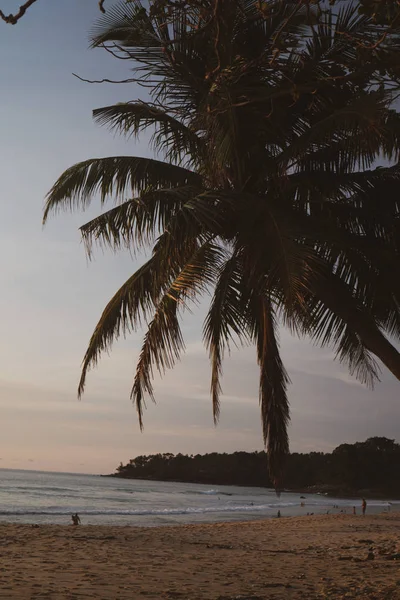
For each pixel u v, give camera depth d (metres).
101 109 9.41
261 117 8.22
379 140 7.67
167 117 9.35
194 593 6.86
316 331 8.63
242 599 6.38
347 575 8.69
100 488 132.88
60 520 45.19
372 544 15.68
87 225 8.81
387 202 8.84
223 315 8.47
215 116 7.59
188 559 11.40
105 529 20.77
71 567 9.25
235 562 10.94
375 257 8.03
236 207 7.59
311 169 8.80
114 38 7.83
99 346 8.80
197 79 7.79
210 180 8.77
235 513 61.50
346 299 7.80
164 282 8.23
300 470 179.38
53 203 9.41
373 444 163.75
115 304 8.73
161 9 3.87
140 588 7.20
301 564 10.55
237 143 8.05
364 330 7.71
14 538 14.55
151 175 9.25
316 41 7.71
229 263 8.52
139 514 55.53
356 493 150.75
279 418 10.02
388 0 3.74
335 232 8.18
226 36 6.44
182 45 7.67
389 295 8.15
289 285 6.70
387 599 6.21
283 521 36.97
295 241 7.11
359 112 7.14
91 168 9.27
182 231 7.77
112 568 9.39
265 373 10.11
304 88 5.18
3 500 73.75
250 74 7.70
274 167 8.43
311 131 7.82
